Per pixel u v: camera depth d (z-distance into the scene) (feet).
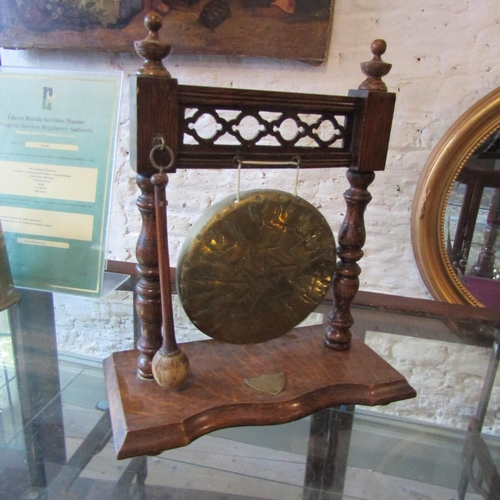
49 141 2.40
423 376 2.67
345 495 2.00
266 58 3.15
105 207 2.42
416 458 2.24
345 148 2.06
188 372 1.91
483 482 2.12
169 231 3.68
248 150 1.85
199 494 1.93
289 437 2.27
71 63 3.43
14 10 3.17
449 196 3.08
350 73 3.10
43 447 1.99
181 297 1.89
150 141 1.65
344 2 2.97
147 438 1.73
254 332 2.09
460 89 3.03
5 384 2.31
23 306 2.63
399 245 3.43
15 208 2.49
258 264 1.94
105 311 2.72
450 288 3.25
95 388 2.30
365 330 2.73
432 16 2.93
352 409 2.43
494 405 2.53
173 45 3.06
